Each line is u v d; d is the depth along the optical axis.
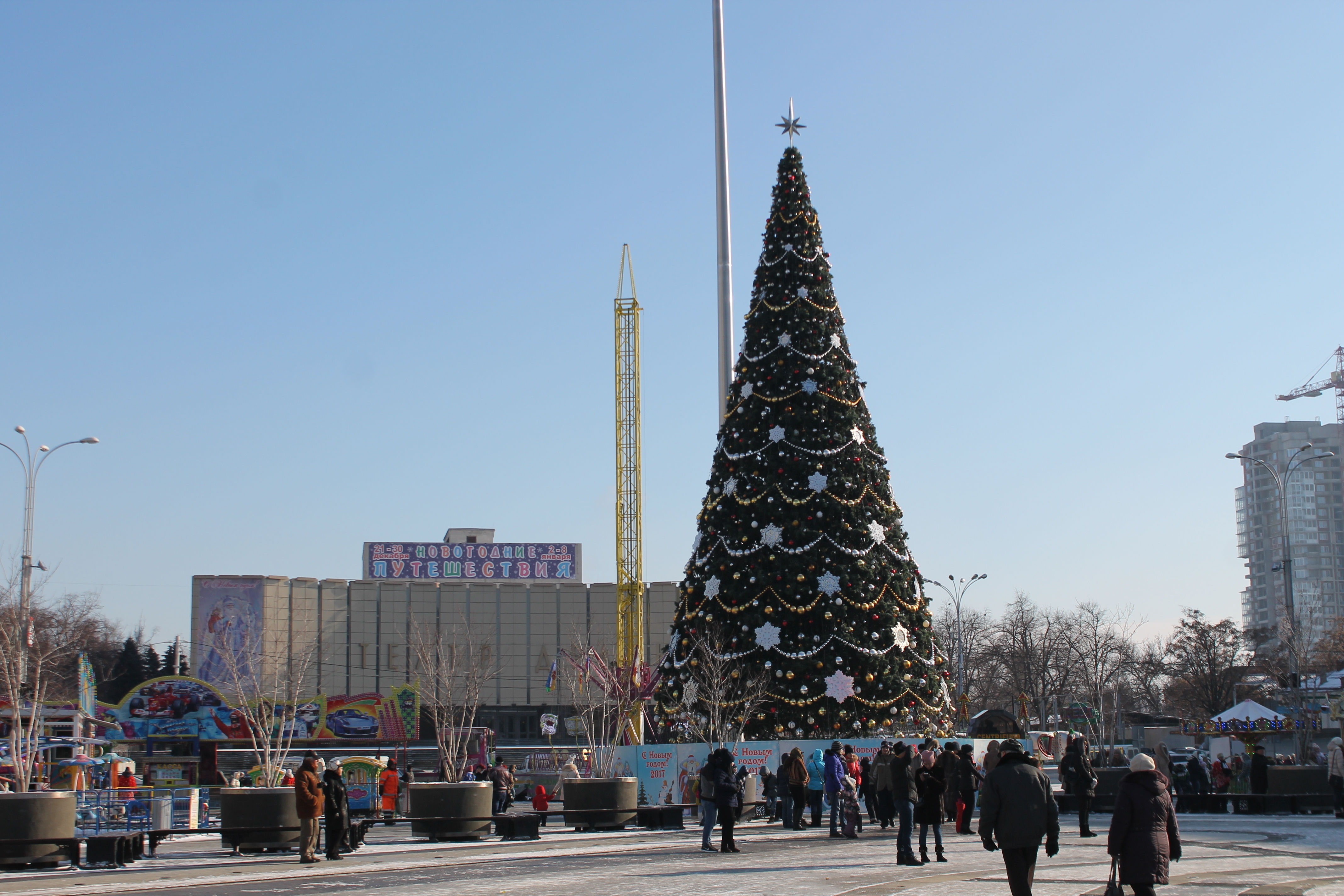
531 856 23.27
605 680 63.22
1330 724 62.56
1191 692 98.44
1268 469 59.69
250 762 80.12
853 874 18.83
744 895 16.23
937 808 20.67
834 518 39.12
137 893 18.17
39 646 53.66
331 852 23.03
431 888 17.84
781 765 30.16
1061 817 31.92
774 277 41.72
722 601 39.34
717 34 48.41
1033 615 101.38
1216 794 36.62
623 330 135.25
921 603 40.59
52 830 22.16
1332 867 19.23
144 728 82.88
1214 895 15.61
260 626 124.19
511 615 134.88
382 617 131.88
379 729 90.56
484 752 64.81
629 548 133.50
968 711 64.75
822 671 38.00
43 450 50.09
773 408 40.31
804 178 42.62
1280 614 199.50
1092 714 86.56
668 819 30.56
